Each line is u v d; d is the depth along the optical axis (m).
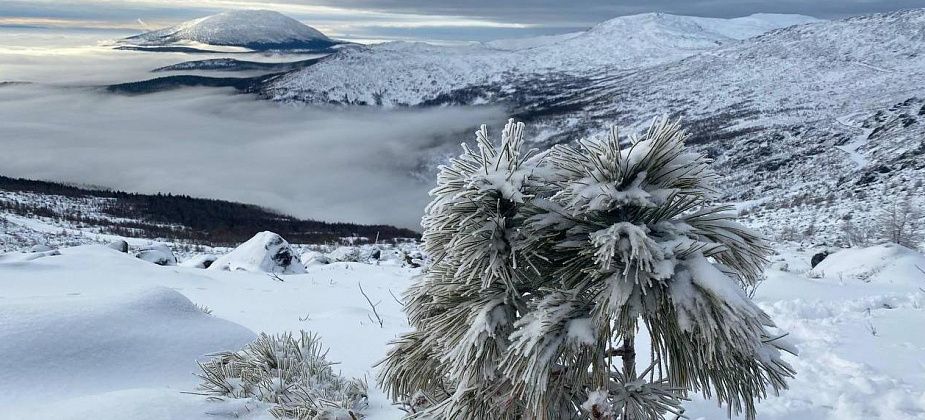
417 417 2.33
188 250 39.38
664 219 1.85
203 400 3.21
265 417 3.10
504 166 1.97
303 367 3.55
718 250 1.77
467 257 1.91
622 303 1.67
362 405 3.36
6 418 2.86
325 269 10.88
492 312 1.96
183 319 4.30
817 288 7.70
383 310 6.21
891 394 3.38
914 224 23.33
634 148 1.91
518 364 1.82
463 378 2.03
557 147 2.01
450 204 1.95
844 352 4.29
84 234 53.38
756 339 1.68
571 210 1.88
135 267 8.51
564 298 1.83
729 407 1.85
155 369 3.71
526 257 1.86
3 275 7.31
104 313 4.02
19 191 94.19
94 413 2.86
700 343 1.72
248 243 11.26
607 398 1.86
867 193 41.47
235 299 6.86
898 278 9.60
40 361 3.48
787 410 3.26
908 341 4.58
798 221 33.19
